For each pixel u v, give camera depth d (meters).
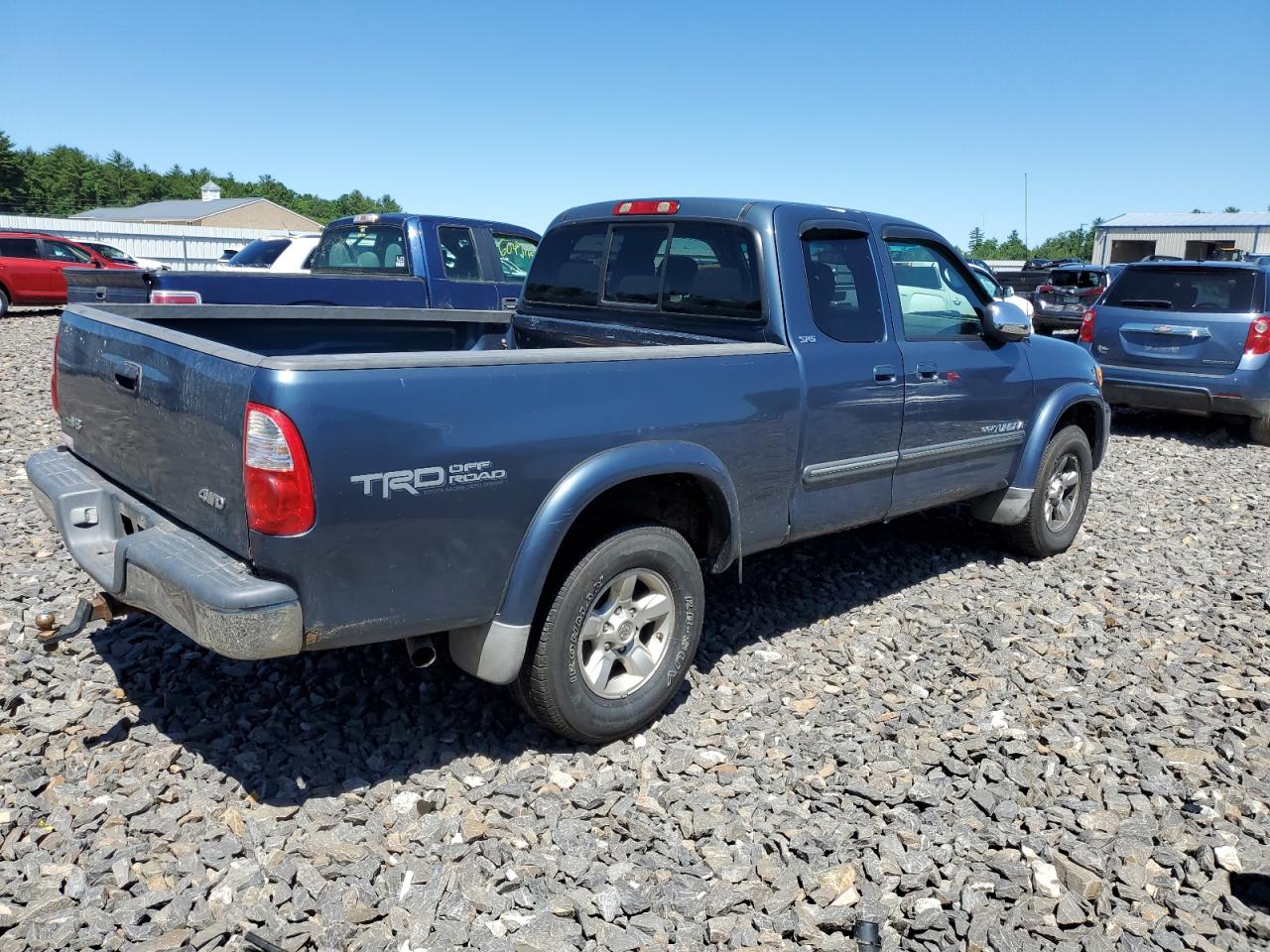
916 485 5.03
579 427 3.39
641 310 4.83
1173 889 3.03
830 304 4.47
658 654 3.80
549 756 3.61
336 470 2.84
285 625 2.85
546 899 2.86
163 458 3.26
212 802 3.22
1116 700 4.22
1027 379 5.62
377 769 3.46
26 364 12.39
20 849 2.96
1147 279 10.35
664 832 3.19
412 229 9.40
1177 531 6.91
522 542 3.30
